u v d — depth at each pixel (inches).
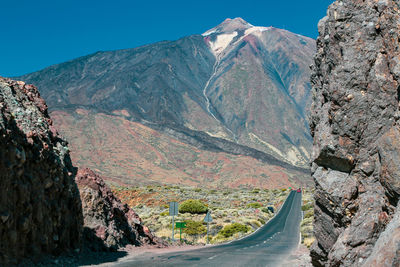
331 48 422.9
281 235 1830.7
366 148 395.5
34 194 523.2
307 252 1029.8
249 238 1638.8
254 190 6210.6
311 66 534.6
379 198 381.1
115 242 807.7
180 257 757.9
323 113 449.4
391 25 368.5
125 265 588.7
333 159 415.5
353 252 374.9
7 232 452.8
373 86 390.6
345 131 401.4
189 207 2532.0
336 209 414.3
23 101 649.0
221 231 1812.3
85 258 621.6
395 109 374.3
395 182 331.0
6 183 459.5
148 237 1009.5
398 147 329.1
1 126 472.1
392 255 263.7
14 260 449.7
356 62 400.8
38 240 518.9
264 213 2999.5
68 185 634.2
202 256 802.8
